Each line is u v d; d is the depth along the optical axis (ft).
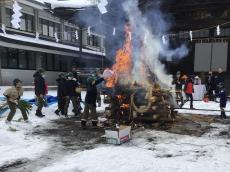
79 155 23.35
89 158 22.52
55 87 89.56
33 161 22.47
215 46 55.77
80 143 27.04
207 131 31.30
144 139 27.94
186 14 52.19
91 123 35.96
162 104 33.94
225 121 37.06
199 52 56.65
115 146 25.81
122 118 34.40
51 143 27.07
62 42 111.75
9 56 83.41
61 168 20.67
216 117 40.01
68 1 53.16
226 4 48.98
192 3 49.88
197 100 57.52
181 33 53.88
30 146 26.13
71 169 20.47
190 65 57.06
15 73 85.20
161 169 20.21
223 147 25.27
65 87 40.70
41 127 33.50
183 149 24.81
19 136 28.84
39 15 100.12
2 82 80.12
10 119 33.32
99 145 26.30
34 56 93.81
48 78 100.07
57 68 105.09
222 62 55.77
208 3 49.03
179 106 47.57
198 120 36.96
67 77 41.32
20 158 23.07
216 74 56.08
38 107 39.11
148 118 33.78
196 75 57.52
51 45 93.66
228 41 54.80
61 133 30.76
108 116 35.01
